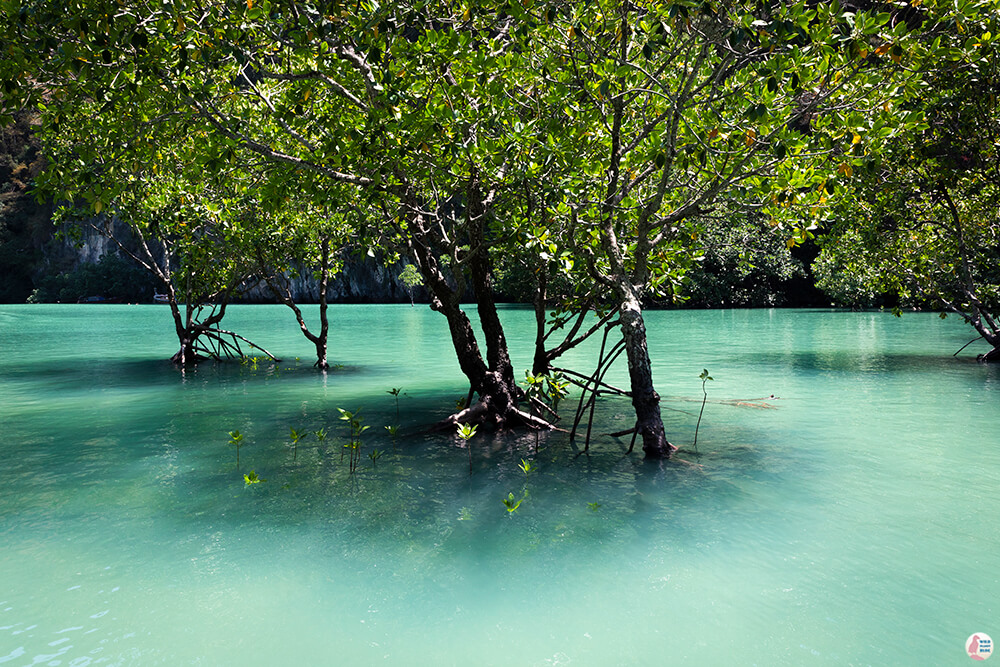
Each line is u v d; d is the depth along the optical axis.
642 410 8.12
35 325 37.22
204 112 6.87
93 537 5.39
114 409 11.28
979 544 5.15
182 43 5.80
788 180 7.43
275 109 7.88
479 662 3.53
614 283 8.34
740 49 6.42
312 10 5.82
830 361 17.20
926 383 13.40
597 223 8.63
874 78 6.54
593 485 6.82
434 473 7.30
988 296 17.92
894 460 7.64
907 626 3.90
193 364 18.06
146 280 89.19
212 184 9.00
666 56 7.98
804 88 6.41
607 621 3.98
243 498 6.41
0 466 7.56
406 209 8.73
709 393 12.37
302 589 4.45
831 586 4.44
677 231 9.63
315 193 7.50
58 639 3.77
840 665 3.48
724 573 4.66
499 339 10.31
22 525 5.66
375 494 6.54
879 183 15.36
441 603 4.22
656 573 4.66
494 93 6.79
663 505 6.16
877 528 5.52
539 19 6.93
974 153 14.78
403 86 6.68
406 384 14.30
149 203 11.82
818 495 6.41
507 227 9.21
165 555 5.01
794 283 55.22
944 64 7.88
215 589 4.43
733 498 6.35
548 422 10.05
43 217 95.88
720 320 35.66
